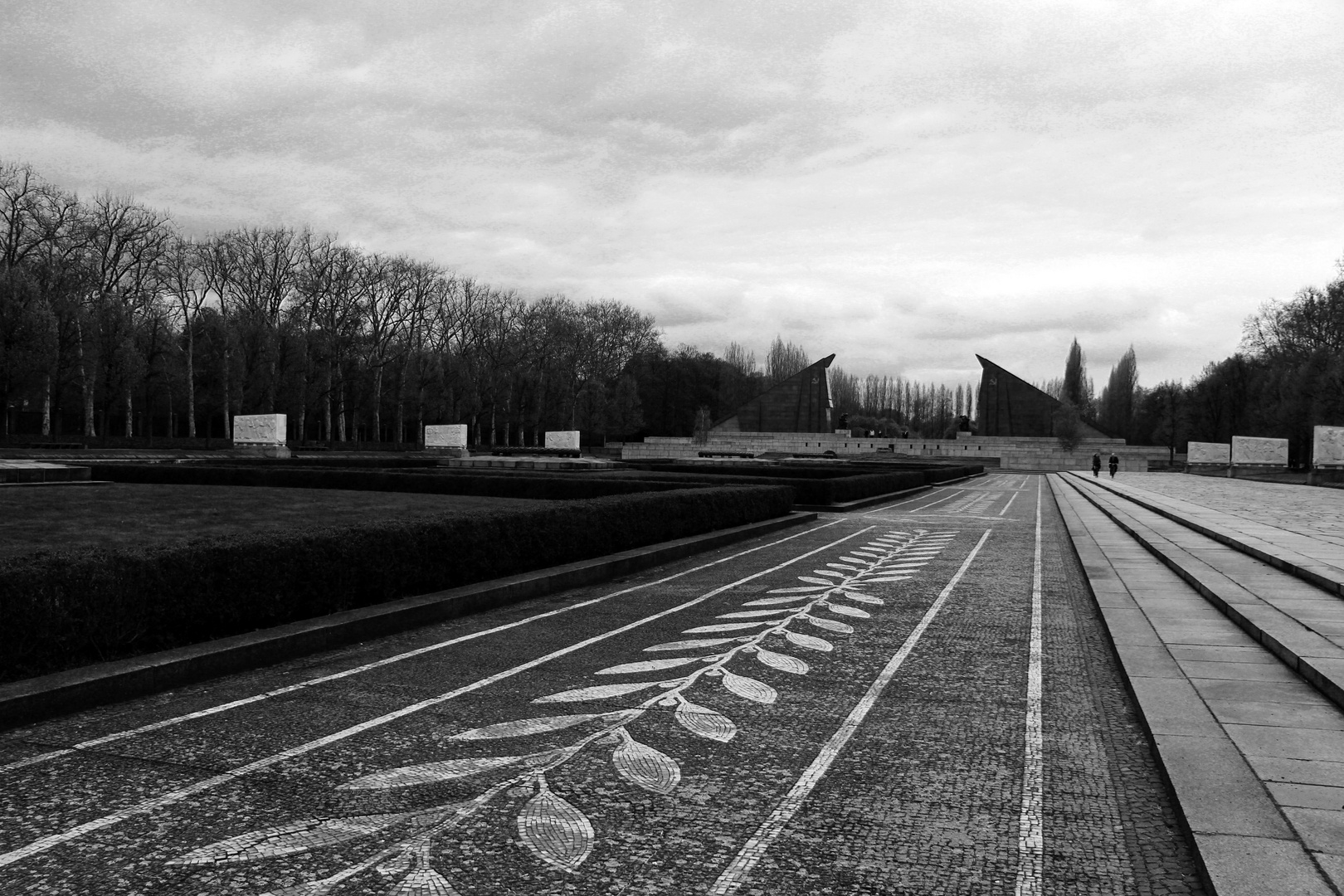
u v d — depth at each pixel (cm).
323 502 2027
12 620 652
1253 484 5066
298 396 6556
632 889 385
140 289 5884
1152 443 11406
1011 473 7881
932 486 4447
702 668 787
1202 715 618
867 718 644
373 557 969
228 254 6619
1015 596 1205
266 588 848
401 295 7462
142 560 745
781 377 14550
